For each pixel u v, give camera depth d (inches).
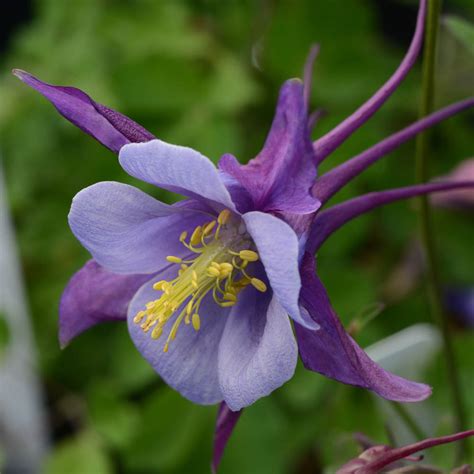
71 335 10.7
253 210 9.9
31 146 19.2
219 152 16.4
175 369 10.6
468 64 17.9
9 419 17.5
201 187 9.7
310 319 9.4
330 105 17.1
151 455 16.0
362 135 16.5
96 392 16.5
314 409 16.0
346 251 16.8
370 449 10.4
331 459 13.4
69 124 18.6
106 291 10.7
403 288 17.5
